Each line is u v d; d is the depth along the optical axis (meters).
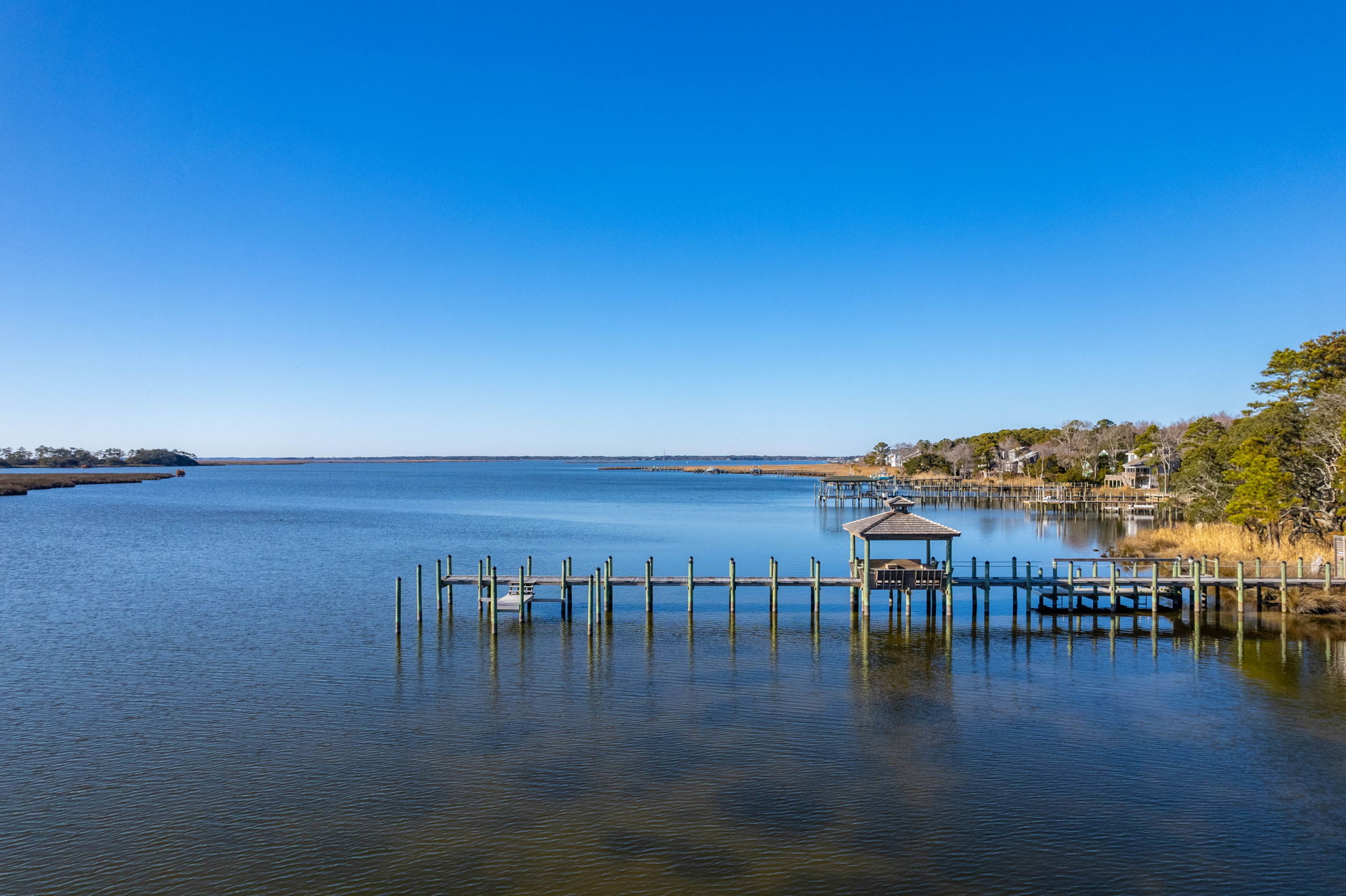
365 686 24.00
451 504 112.38
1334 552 38.00
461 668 25.98
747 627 32.31
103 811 15.76
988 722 20.78
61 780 17.17
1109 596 37.59
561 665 26.45
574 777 17.25
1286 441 51.09
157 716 21.25
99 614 34.22
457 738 19.64
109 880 13.38
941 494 117.44
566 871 13.53
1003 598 38.66
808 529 73.75
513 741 19.42
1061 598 37.69
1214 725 20.44
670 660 27.09
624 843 14.43
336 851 14.22
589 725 20.52
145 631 31.16
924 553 56.19
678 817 15.42
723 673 25.47
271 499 122.00
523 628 31.80
